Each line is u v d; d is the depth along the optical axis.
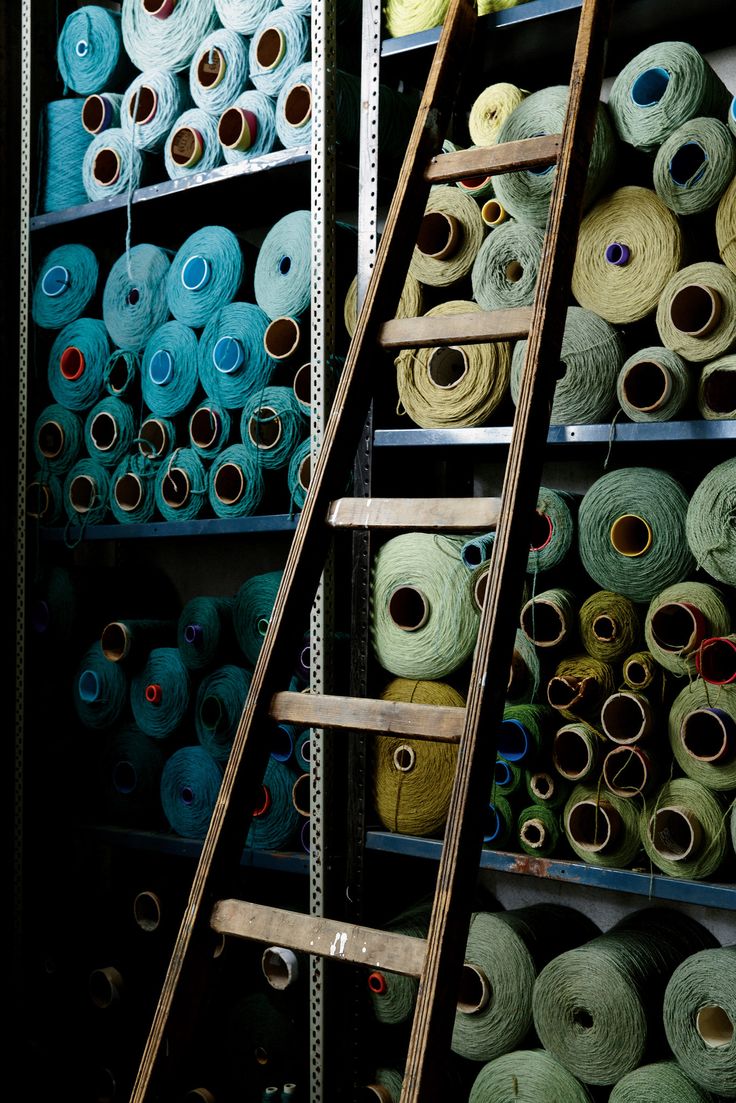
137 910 2.36
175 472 2.32
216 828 1.38
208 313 2.26
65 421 2.48
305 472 2.12
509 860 1.86
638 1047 1.73
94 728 2.47
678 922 2.00
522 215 1.86
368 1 2.00
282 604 1.44
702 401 1.72
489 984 1.90
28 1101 2.39
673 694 1.79
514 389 1.88
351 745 2.00
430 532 2.02
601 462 2.22
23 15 2.53
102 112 2.44
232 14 2.22
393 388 2.19
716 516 1.66
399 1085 1.96
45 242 2.64
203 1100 2.15
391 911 2.21
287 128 2.14
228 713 2.23
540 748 1.82
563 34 1.94
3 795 2.57
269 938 1.32
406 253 1.60
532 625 1.85
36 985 2.45
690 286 1.69
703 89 1.71
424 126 1.64
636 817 1.76
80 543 2.83
